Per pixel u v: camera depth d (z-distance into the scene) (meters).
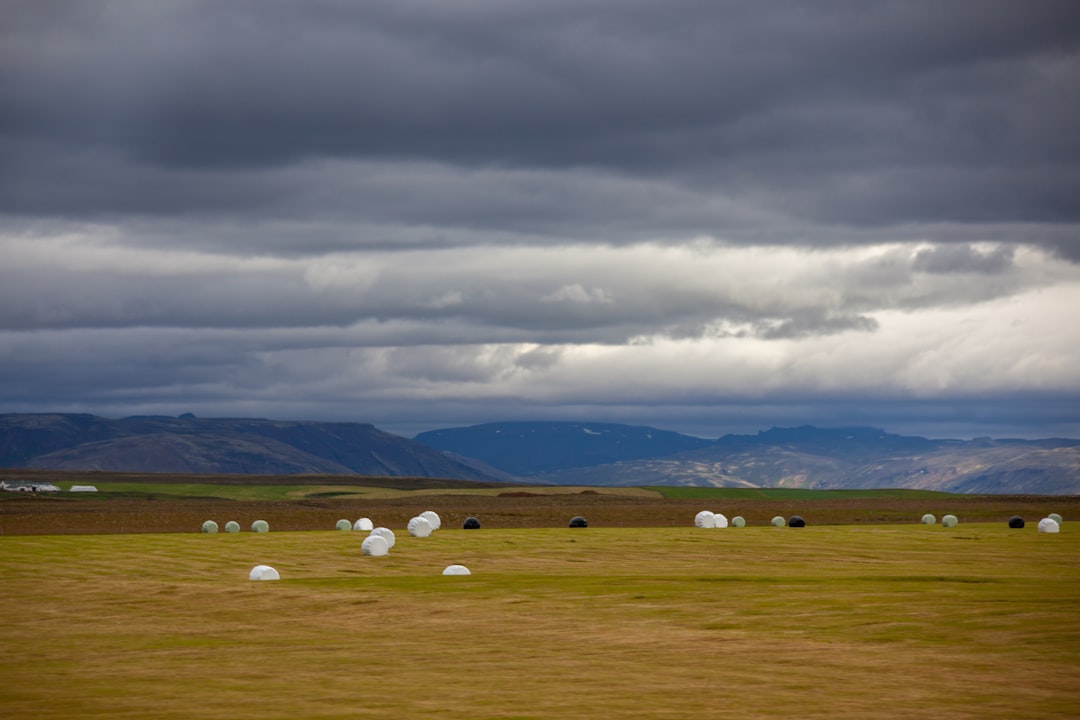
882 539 113.62
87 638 54.91
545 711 35.75
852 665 42.12
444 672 43.34
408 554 98.69
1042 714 34.00
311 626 57.47
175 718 35.50
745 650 46.19
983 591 62.28
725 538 115.94
